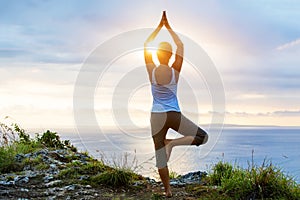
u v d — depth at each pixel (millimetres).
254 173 7117
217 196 7023
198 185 7754
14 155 8883
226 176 7562
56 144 10180
